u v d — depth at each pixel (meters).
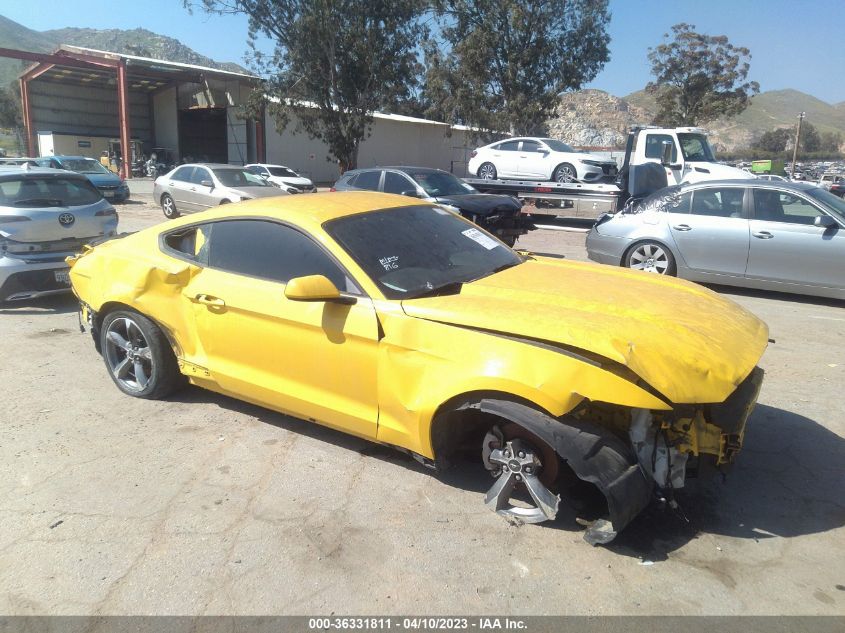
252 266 4.10
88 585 2.88
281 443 4.20
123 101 37.34
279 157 39.91
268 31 31.00
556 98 36.81
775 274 8.17
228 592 2.82
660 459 3.04
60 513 3.43
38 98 46.12
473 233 4.55
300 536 3.21
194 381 4.52
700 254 8.63
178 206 17.44
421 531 3.23
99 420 4.56
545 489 3.15
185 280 4.37
